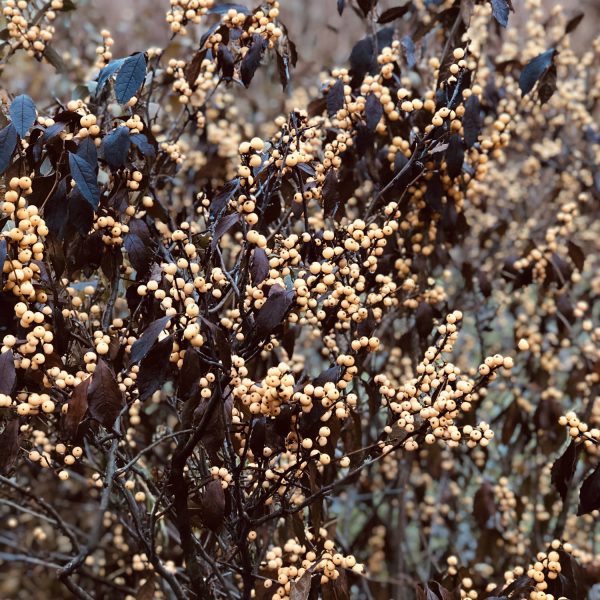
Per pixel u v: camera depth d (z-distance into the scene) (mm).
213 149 1502
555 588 1097
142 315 1108
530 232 1854
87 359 1019
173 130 1373
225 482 1053
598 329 1414
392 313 1409
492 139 1263
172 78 1419
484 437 1020
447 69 1233
